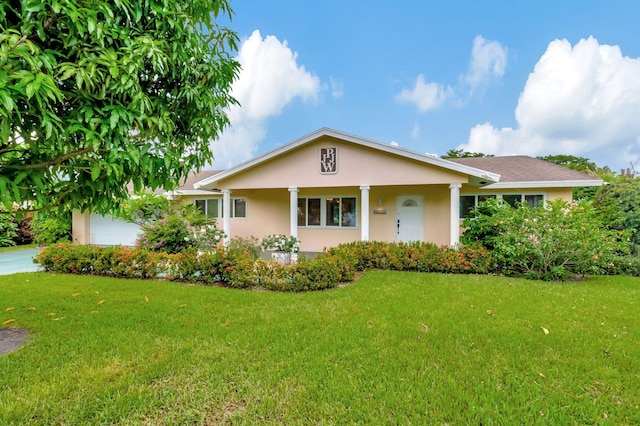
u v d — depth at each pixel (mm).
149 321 4348
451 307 4934
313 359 3258
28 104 2281
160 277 7445
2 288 6207
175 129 3783
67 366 3111
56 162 2918
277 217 13531
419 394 2666
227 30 4098
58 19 2494
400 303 5152
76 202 3309
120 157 2814
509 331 3973
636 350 3479
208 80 3834
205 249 9539
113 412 2443
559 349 3508
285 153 10500
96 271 7773
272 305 5102
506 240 7656
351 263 7348
